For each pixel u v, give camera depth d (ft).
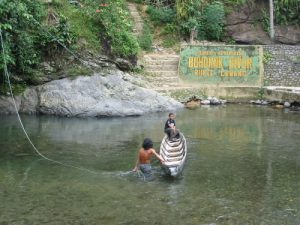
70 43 67.36
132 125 57.62
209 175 39.29
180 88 73.31
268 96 73.31
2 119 59.93
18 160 43.01
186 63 76.74
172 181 37.83
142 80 72.23
